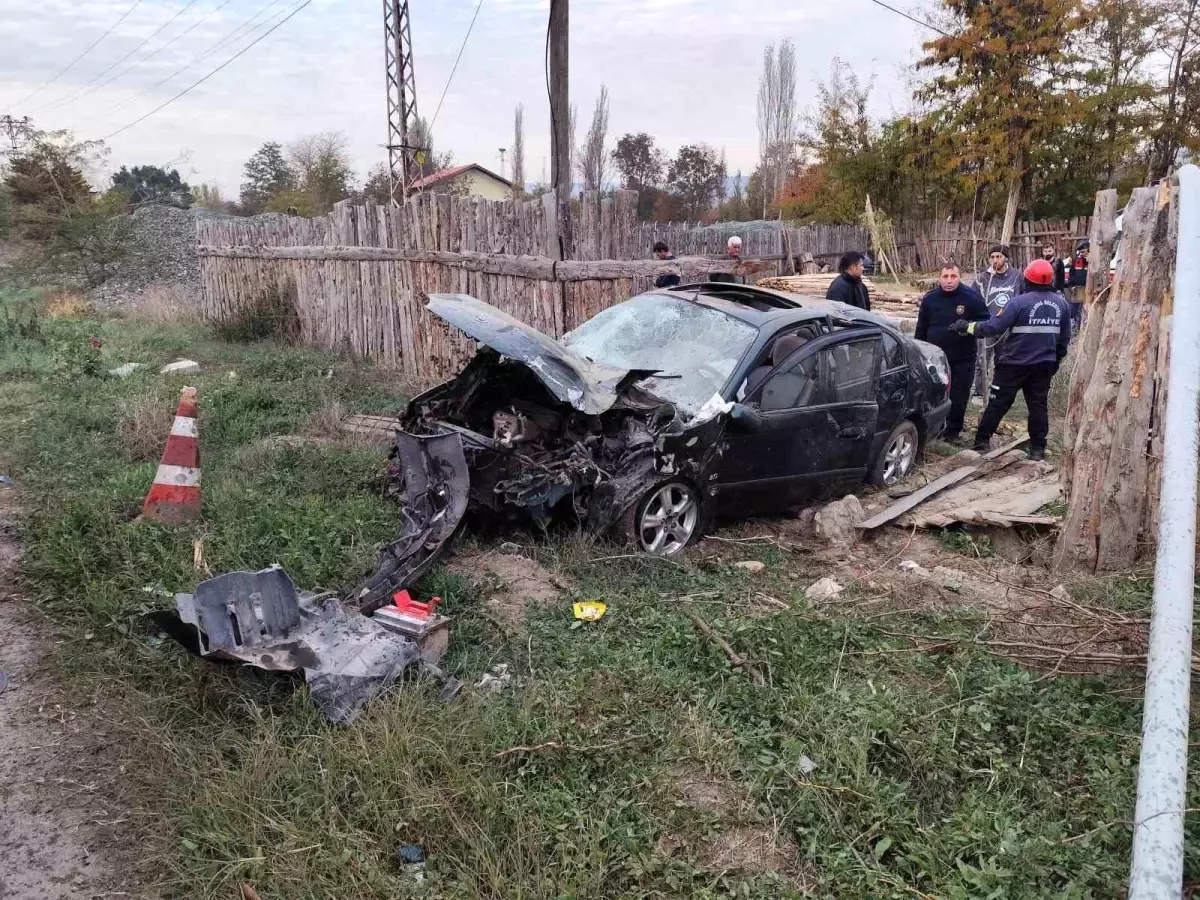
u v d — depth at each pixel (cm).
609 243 1003
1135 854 223
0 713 360
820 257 2189
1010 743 350
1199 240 352
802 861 288
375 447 713
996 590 502
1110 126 2492
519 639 422
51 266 2216
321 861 276
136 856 289
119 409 820
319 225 1283
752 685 380
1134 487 502
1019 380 754
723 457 555
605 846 288
